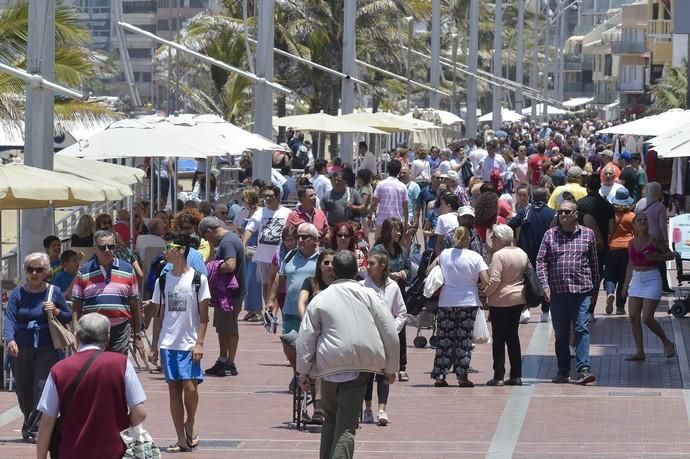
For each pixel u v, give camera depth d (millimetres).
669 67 135875
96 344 18219
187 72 113312
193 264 29484
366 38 139625
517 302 32719
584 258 33250
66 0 61719
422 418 28906
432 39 113250
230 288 34750
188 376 25500
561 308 33344
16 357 26953
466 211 34969
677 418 28438
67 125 63219
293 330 30000
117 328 29016
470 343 33000
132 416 17922
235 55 118188
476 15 130375
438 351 33188
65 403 17734
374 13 137625
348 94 76938
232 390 32938
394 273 33688
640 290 36156
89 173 40281
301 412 27984
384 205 52250
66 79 61594
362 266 31406
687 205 64188
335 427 21953
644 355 36719
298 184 55156
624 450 24938
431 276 33000
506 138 122875
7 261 46500
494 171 74500
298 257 30125
